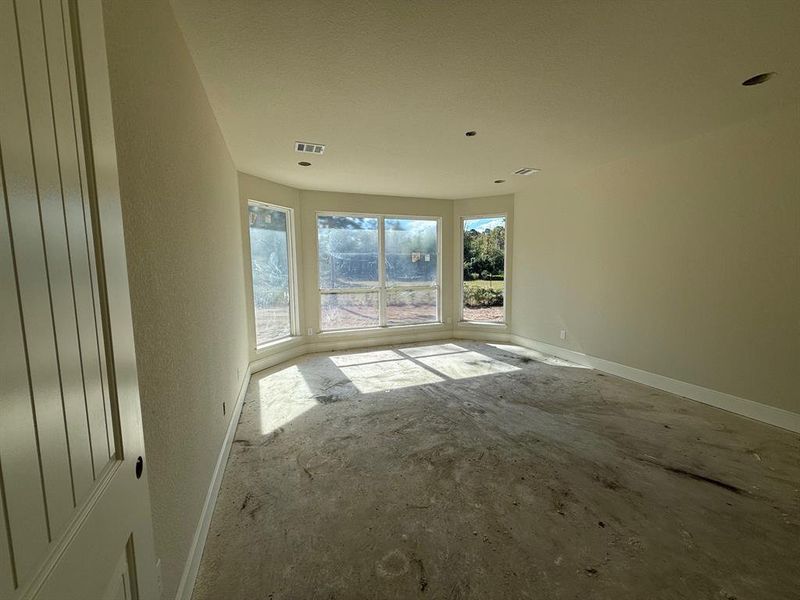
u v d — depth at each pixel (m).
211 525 1.78
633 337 3.86
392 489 2.05
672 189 3.40
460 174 4.37
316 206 5.16
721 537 1.67
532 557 1.57
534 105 2.54
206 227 2.11
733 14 1.65
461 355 5.06
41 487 0.47
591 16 1.66
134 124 1.07
